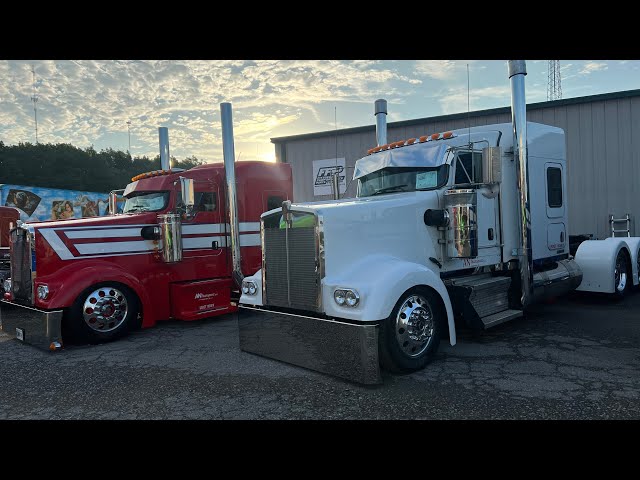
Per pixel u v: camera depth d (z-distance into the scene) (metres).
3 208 9.41
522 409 3.54
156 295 7.06
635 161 10.40
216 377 4.57
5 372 5.04
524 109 5.92
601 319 6.62
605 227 10.74
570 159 11.05
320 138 13.80
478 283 5.58
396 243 4.94
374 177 6.13
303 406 3.76
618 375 4.26
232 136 7.48
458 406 3.64
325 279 4.39
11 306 6.54
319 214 4.38
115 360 5.37
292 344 4.71
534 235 6.54
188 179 6.89
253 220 8.15
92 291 6.13
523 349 5.19
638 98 10.32
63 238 6.26
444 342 5.57
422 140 6.11
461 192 5.12
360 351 4.08
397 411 3.59
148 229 6.97
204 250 7.61
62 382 4.64
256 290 5.19
